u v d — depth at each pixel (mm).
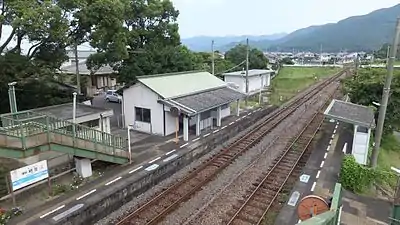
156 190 15234
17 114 14781
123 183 14352
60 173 15164
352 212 12055
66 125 15328
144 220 12266
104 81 43094
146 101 22609
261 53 59812
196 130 22375
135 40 31422
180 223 11977
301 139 22188
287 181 15477
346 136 22031
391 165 18297
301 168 17156
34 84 23141
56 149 13586
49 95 24094
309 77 61031
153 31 32156
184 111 20531
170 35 33094
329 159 17594
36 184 13695
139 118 23438
